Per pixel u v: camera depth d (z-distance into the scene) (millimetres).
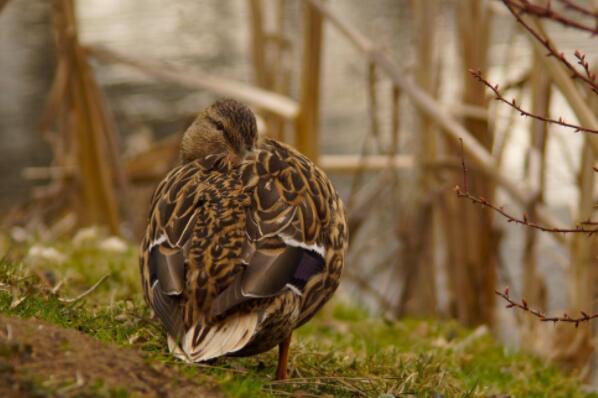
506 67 13336
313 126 12555
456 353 9711
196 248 6035
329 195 6766
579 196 11227
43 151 19219
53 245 12000
